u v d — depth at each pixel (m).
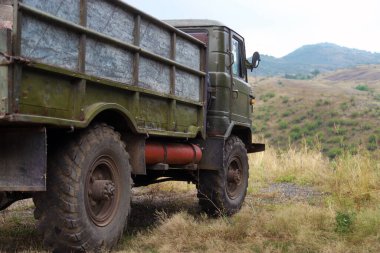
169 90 6.85
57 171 4.95
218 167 7.98
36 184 4.48
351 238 5.96
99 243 5.28
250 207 8.63
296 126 90.38
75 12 5.03
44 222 4.92
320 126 88.81
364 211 7.14
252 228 6.38
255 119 99.12
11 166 4.56
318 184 12.62
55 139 5.11
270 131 91.88
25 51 4.37
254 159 15.71
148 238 6.10
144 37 6.25
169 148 6.97
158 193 10.97
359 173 10.30
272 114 100.62
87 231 5.08
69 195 4.91
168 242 5.88
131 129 5.88
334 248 5.55
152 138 6.89
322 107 98.62
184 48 7.30
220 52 8.46
